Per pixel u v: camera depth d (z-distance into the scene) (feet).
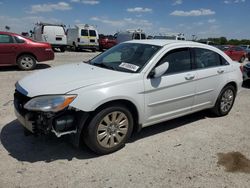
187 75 15.17
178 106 15.21
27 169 11.10
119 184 10.44
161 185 10.52
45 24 69.51
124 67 13.94
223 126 17.06
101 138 12.25
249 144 14.56
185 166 11.96
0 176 10.53
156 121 14.39
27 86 12.24
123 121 12.86
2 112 17.33
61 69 14.48
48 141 13.60
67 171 11.12
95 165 11.69
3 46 33.53
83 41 79.15
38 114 11.28
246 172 11.75
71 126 11.58
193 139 14.85
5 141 13.42
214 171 11.69
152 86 13.46
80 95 11.39
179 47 15.29
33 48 35.55
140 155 12.75
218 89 17.54
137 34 86.69
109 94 11.85
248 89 29.66
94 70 13.85
